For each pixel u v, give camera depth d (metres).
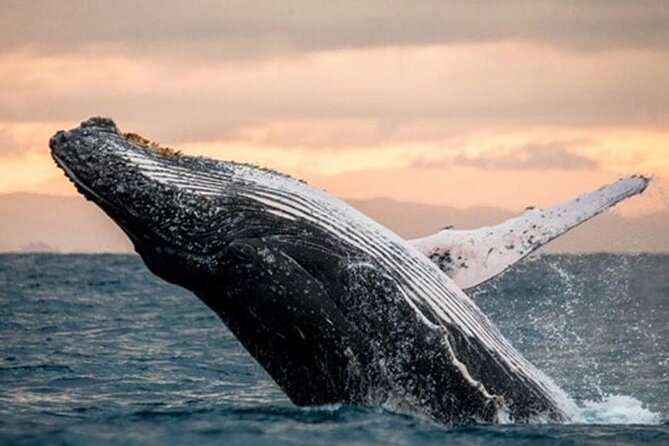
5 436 52.38
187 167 57.56
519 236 62.53
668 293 182.25
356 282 57.19
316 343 57.47
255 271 56.88
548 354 103.06
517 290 187.12
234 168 58.47
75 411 70.19
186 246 57.09
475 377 59.88
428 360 57.50
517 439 54.31
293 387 59.28
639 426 59.62
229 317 58.91
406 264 59.44
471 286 62.16
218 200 57.19
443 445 52.12
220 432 52.97
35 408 72.06
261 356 59.34
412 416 57.25
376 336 57.34
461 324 60.25
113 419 57.19
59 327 128.88
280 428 53.97
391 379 57.72
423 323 57.50
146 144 57.72
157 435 52.34
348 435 52.88
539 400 62.31
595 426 58.97
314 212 58.38
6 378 87.31
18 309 152.62
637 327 130.38
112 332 123.62
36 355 101.50
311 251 57.41
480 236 62.91
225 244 56.91
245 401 75.88
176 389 82.62
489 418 58.97
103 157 56.28
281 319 57.41
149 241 57.41
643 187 63.06
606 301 170.00
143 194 56.44
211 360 98.62
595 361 98.06
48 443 50.97
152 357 100.69
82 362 95.88
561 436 55.62
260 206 57.62
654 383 85.06
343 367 57.56
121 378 87.62
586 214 62.56
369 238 58.97
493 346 61.56
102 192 56.44
